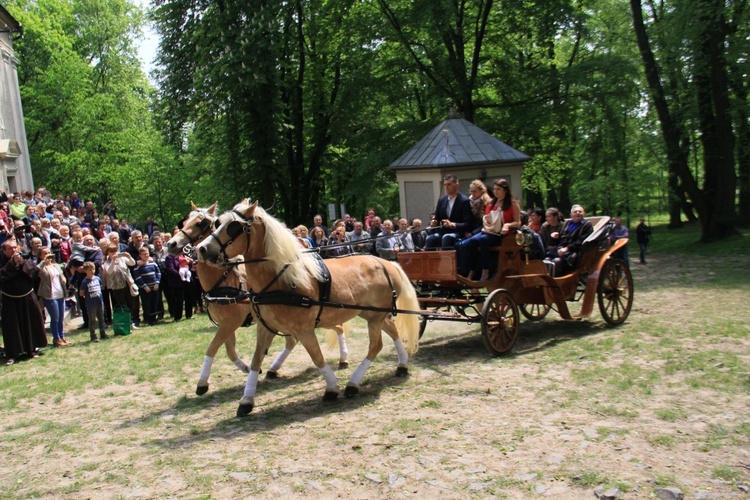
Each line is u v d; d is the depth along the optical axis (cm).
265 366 1002
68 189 4294
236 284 884
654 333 1027
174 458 632
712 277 1672
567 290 1088
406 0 2791
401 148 2688
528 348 1002
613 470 540
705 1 2233
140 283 1516
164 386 927
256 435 685
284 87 2766
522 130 2631
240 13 2366
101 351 1220
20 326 1162
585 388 764
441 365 931
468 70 2975
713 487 502
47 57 4375
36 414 825
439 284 1001
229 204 2761
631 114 2969
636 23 2511
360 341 1149
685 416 652
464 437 636
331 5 2694
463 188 1856
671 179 3294
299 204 3155
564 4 2470
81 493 564
